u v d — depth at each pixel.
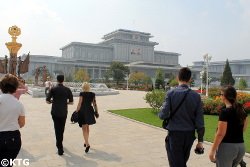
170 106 4.76
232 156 4.25
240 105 4.34
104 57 152.88
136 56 158.38
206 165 6.89
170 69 143.00
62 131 7.77
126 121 14.36
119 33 157.62
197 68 172.75
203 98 19.91
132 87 78.06
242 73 170.38
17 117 4.55
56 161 7.08
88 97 8.20
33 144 8.95
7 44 21.81
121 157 7.52
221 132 4.22
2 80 4.64
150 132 11.24
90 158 7.39
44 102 24.84
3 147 4.39
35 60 132.38
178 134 4.68
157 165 6.85
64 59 140.75
